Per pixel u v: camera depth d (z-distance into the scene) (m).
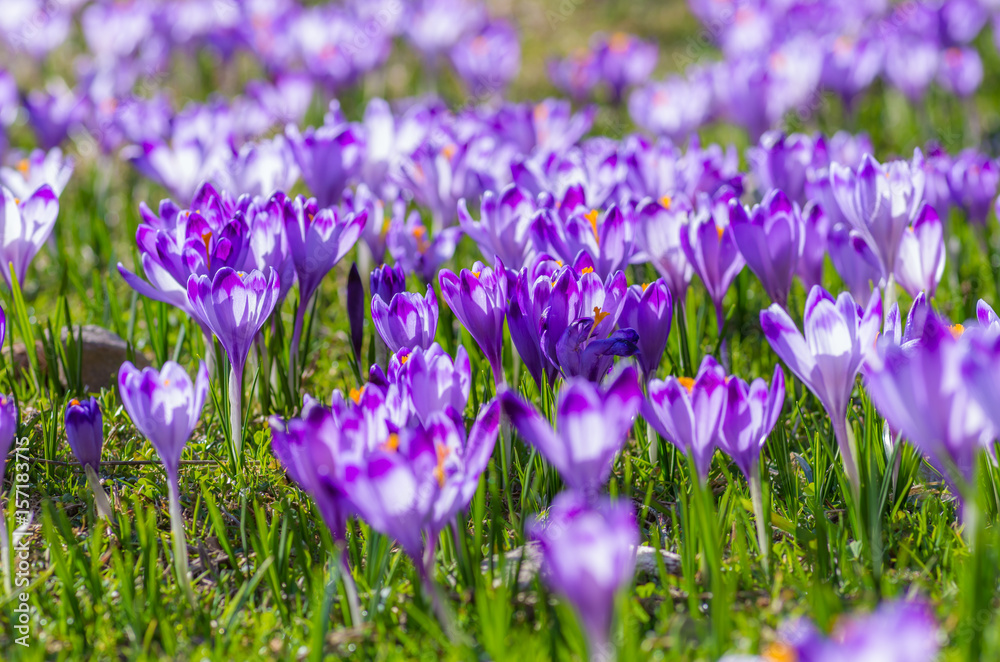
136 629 2.02
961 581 1.94
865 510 2.15
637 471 2.61
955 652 1.78
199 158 3.96
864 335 2.00
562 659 1.83
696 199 3.61
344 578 1.93
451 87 7.78
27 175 3.56
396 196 3.33
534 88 7.81
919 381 1.66
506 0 10.00
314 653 1.87
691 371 2.94
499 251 2.95
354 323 2.82
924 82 6.17
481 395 2.99
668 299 2.30
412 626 2.00
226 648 2.00
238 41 7.08
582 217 2.71
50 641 2.03
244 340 2.45
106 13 6.98
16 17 7.27
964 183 3.74
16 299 2.94
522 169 3.48
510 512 2.32
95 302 3.73
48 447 2.62
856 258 2.82
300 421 1.82
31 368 3.05
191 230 2.63
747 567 2.08
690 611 1.98
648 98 5.38
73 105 5.08
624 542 1.44
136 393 1.94
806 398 2.94
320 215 2.72
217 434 2.85
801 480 2.59
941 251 2.71
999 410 1.60
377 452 1.64
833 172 2.81
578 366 2.23
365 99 7.22
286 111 5.50
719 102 5.69
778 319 2.03
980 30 8.23
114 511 2.46
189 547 2.38
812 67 5.79
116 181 5.61
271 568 2.08
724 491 2.52
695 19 9.18
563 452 1.72
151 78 7.23
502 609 1.81
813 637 1.35
